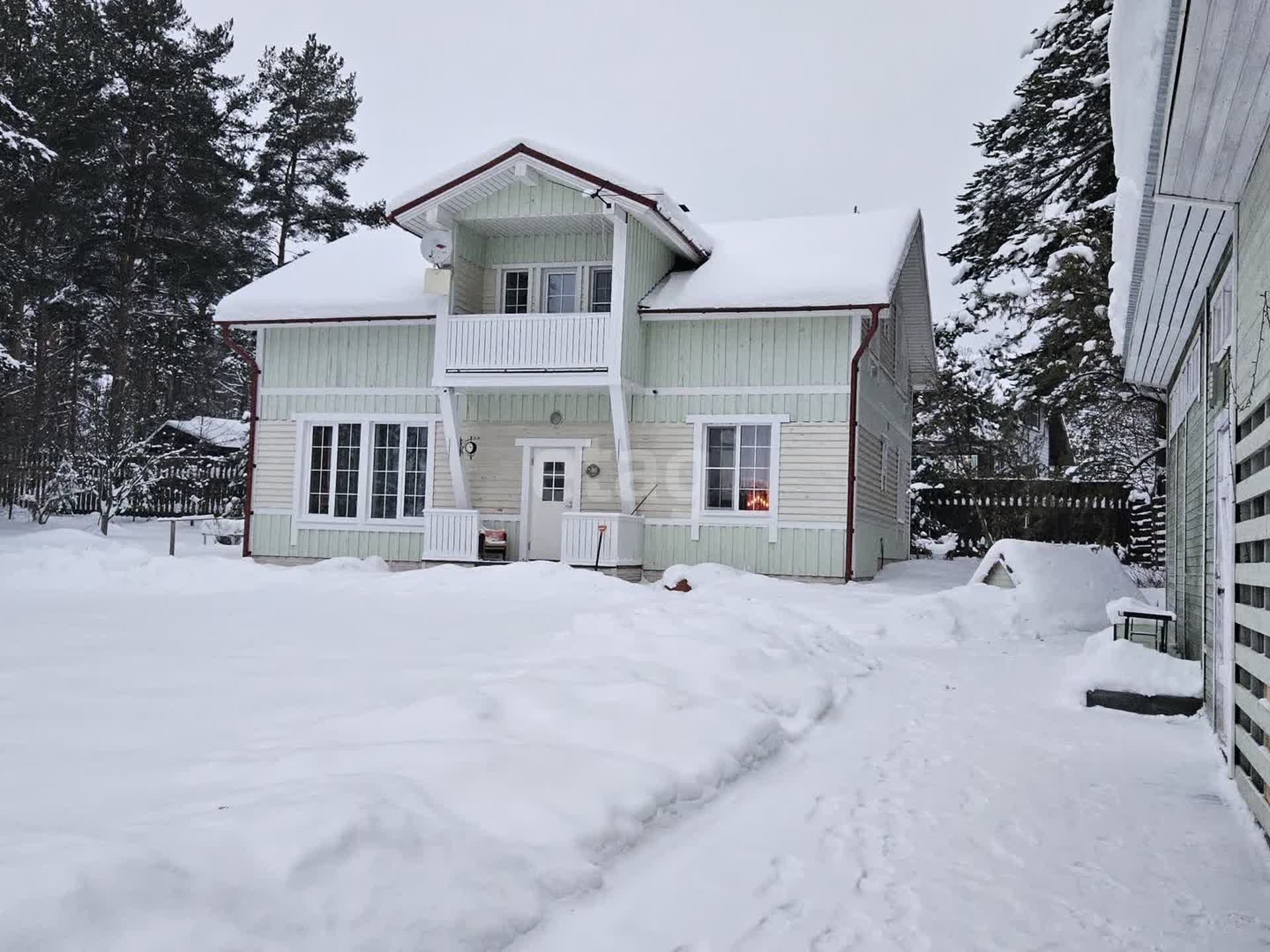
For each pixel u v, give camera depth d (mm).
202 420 39219
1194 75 4625
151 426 33312
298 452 21656
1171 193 6145
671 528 19484
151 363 38656
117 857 3008
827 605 15234
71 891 2771
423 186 19406
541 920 3707
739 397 19203
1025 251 25703
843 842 4945
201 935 2844
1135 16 4547
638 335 19500
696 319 19469
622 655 8312
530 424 20391
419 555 20859
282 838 3453
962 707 8797
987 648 13062
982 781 6266
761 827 5121
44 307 34625
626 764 5289
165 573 16781
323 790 3994
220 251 38406
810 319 18938
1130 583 16328
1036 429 32031
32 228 34906
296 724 5766
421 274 21844
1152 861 4840
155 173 37031
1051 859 4844
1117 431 25906
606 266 20375
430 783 4512
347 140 44281
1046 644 13531
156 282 37375
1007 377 28594
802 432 18844
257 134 42969
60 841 3188
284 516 21750
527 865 3957
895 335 23297
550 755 5168
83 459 29531
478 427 20656
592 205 19078
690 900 4074
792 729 7395
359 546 21266
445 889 3561
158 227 37562
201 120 37531
